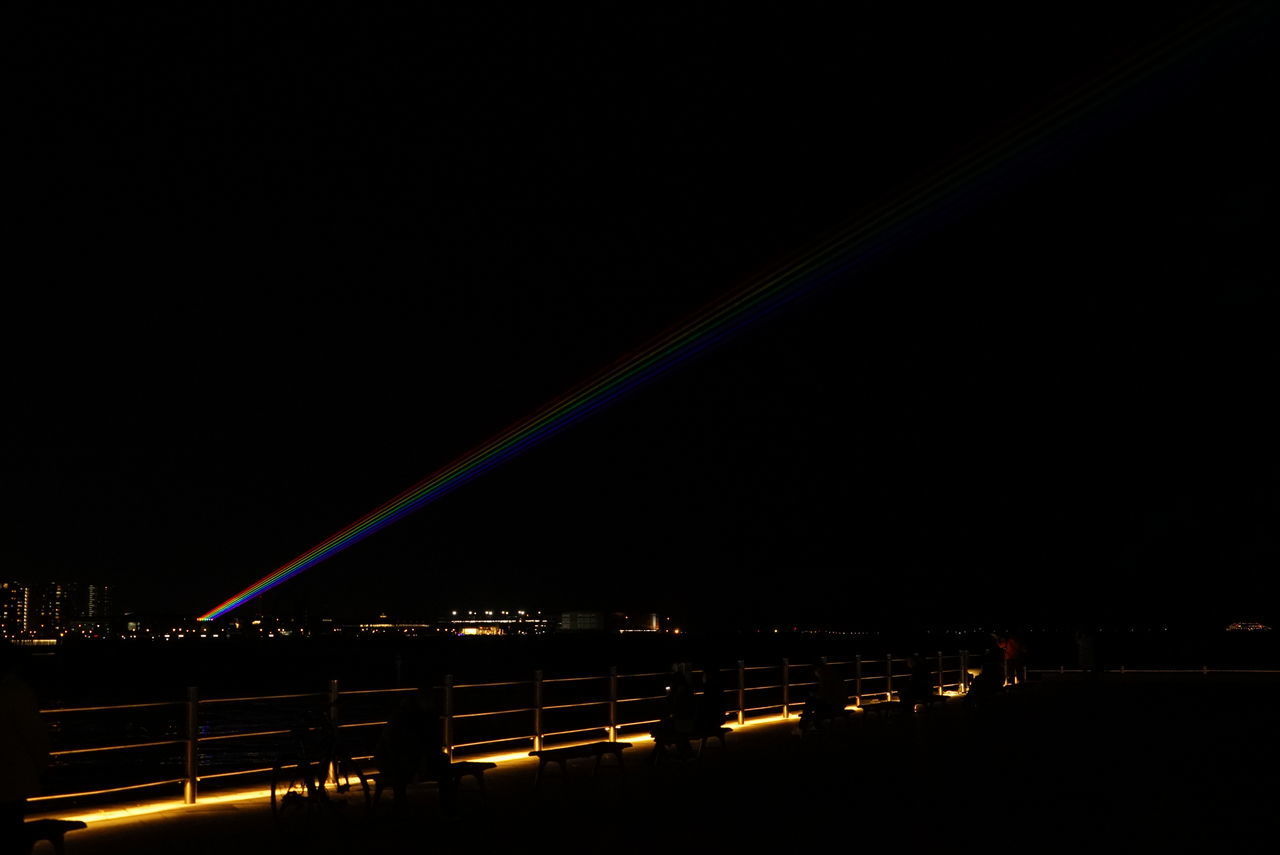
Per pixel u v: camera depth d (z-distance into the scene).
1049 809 11.86
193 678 147.00
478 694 83.50
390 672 160.12
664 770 15.52
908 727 21.48
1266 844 9.91
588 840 10.31
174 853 9.78
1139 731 20.12
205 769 32.03
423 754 11.62
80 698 98.88
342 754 11.94
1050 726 21.34
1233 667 45.22
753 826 11.00
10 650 8.68
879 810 11.91
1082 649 39.25
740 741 19.55
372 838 10.47
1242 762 15.63
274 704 82.25
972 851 9.70
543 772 15.22
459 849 9.91
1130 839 10.17
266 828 11.02
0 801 8.24
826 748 18.08
